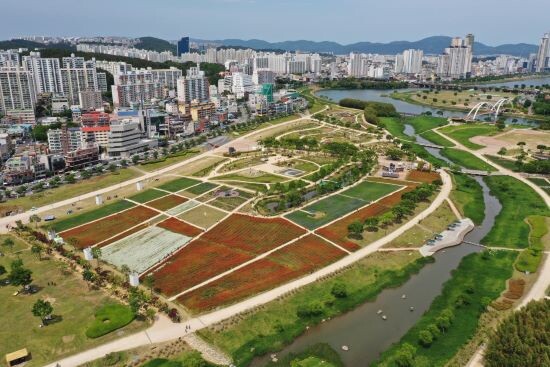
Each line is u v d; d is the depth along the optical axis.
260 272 173.62
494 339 124.12
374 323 144.88
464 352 129.00
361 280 170.00
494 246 198.25
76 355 129.75
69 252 192.12
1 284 168.88
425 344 131.88
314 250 191.75
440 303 154.25
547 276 169.25
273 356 129.75
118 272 176.25
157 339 136.38
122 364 125.88
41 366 125.56
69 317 147.50
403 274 174.25
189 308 151.00
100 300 157.00
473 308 150.62
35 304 142.75
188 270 176.38
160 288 163.88
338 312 150.12
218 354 130.25
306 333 140.38
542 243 196.88
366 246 196.75
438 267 181.25
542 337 119.50
